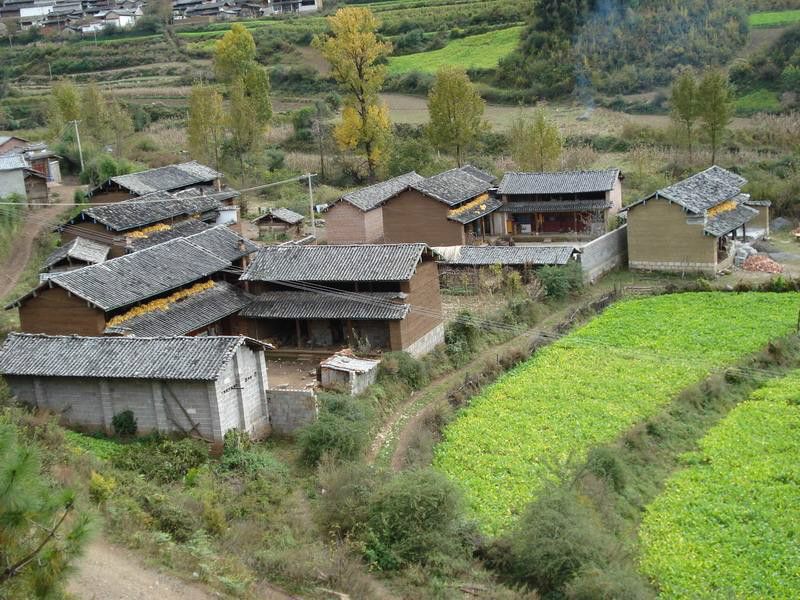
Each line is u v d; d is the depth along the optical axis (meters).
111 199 64.81
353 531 26.66
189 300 43.41
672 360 42.50
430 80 104.06
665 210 57.53
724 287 54.12
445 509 26.72
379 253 44.38
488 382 41.31
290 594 23.33
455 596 23.92
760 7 107.31
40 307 39.53
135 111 99.75
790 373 41.84
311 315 43.16
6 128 98.19
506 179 67.56
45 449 28.80
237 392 33.75
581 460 31.59
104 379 33.66
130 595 21.44
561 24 106.56
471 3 126.31
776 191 70.56
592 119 93.75
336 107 104.81
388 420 37.38
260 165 86.00
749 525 28.30
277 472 31.44
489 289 52.56
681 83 77.88
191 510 26.94
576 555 24.72
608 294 53.97
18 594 13.86
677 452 34.28
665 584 25.25
